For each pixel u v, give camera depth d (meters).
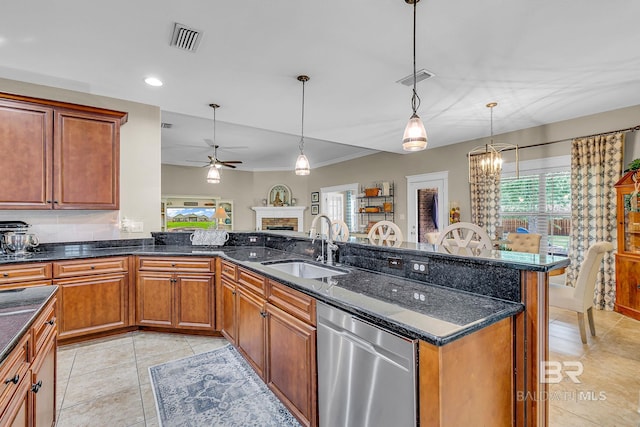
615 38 2.35
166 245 3.72
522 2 1.94
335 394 1.43
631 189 3.52
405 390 1.10
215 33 2.26
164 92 3.33
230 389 2.17
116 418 1.86
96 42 2.35
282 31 2.24
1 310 1.32
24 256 2.78
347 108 3.85
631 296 3.55
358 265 2.21
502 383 1.28
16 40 2.31
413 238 6.54
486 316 1.19
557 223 4.55
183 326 3.03
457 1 1.93
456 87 3.23
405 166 6.72
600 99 3.61
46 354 1.48
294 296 1.74
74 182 2.94
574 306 2.91
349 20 2.12
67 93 3.23
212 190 9.45
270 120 4.33
